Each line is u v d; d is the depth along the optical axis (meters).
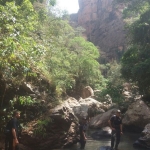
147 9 19.62
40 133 8.70
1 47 6.90
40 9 15.77
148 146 9.12
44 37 14.23
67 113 10.06
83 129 9.48
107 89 19.39
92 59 23.44
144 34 18.72
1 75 8.90
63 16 19.45
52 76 12.48
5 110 8.79
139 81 17.81
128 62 18.42
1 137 8.55
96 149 9.15
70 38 23.23
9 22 7.79
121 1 21.97
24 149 8.25
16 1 11.28
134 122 13.44
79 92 23.84
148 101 18.38
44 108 10.05
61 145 9.41
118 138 8.88
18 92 9.73
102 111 18.11
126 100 19.47
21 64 7.80
